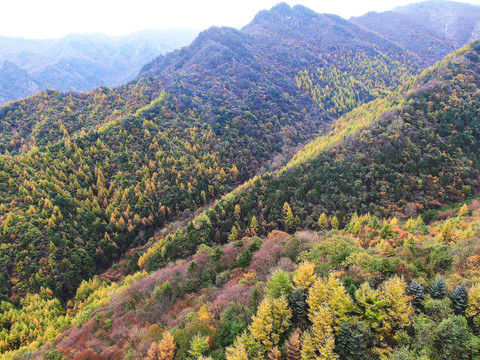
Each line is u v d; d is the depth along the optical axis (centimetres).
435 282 3319
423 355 2739
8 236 9162
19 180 11144
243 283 5097
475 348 2656
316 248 5194
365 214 9244
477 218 6600
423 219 8875
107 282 8912
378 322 3197
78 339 5450
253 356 3422
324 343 3158
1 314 7319
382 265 3947
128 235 11088
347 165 11338
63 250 9425
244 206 11025
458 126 11481
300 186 11319
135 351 4356
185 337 4041
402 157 10769
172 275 6525
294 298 3772
